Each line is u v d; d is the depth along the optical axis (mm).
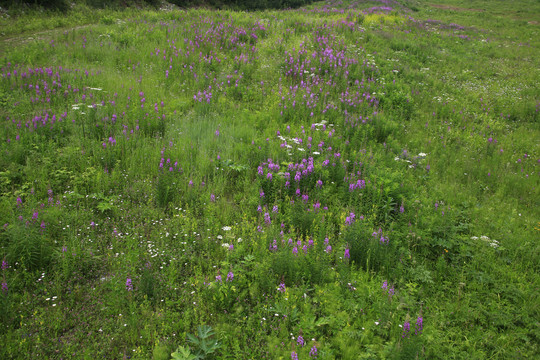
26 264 4707
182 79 12078
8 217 5160
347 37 18172
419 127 11062
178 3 33406
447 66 17406
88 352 3732
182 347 3637
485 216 6742
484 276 5188
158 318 4156
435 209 6648
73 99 9516
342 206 6480
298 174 6707
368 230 5566
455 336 4309
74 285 4668
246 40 17109
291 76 12852
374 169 7426
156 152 7516
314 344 3814
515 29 27469
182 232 5512
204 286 4598
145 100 9984
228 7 36938
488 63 18422
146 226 5754
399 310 4430
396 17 26812
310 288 4820
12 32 16781
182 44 15203
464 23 29703
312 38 16922
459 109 12422
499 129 11461
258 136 8773
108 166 7078
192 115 9695
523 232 6230
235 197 6688
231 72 12883
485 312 4602
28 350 3719
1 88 9766
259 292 4645
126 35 15797
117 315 4238
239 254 5156
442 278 5281
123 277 4531
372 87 12547
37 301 4328
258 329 4137
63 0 22078
